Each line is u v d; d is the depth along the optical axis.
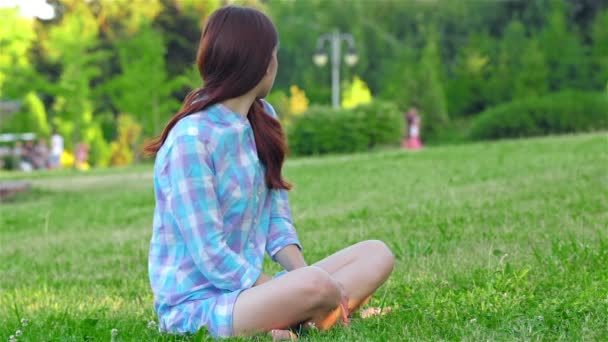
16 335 3.46
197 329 3.17
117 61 40.62
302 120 24.02
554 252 4.69
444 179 10.41
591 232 5.46
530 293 3.78
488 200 7.70
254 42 3.12
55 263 6.47
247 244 3.29
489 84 43.31
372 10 57.25
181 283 3.19
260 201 3.35
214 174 3.15
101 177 18.23
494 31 51.59
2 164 32.25
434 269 4.75
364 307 3.95
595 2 46.72
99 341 3.33
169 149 3.13
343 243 6.10
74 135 30.22
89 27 38.66
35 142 35.31
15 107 37.41
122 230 8.57
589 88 42.00
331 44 49.56
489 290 3.83
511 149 14.83
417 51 51.62
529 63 41.44
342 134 23.77
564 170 9.77
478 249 5.28
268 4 54.72
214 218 3.09
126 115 34.50
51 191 14.85
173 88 32.06
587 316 3.29
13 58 28.52
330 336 3.13
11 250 7.57
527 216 6.47
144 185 15.23
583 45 46.34
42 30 40.12
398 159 15.34
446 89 44.12
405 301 3.94
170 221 3.17
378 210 7.86
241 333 3.09
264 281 3.18
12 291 5.30
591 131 22.88
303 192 10.79
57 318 4.00
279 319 3.08
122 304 4.56
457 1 53.75
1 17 27.30
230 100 3.22
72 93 29.48
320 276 3.09
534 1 48.72
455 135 33.50
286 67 50.22
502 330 3.22
